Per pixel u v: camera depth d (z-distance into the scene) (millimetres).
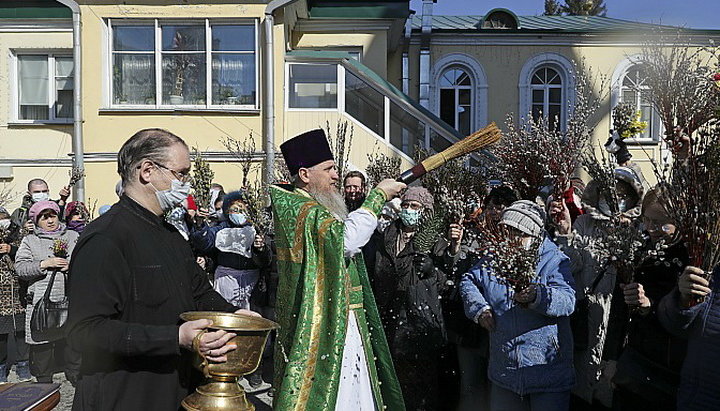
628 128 4152
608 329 3607
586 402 4117
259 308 6094
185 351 2486
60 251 5652
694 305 2873
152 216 2518
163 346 2258
